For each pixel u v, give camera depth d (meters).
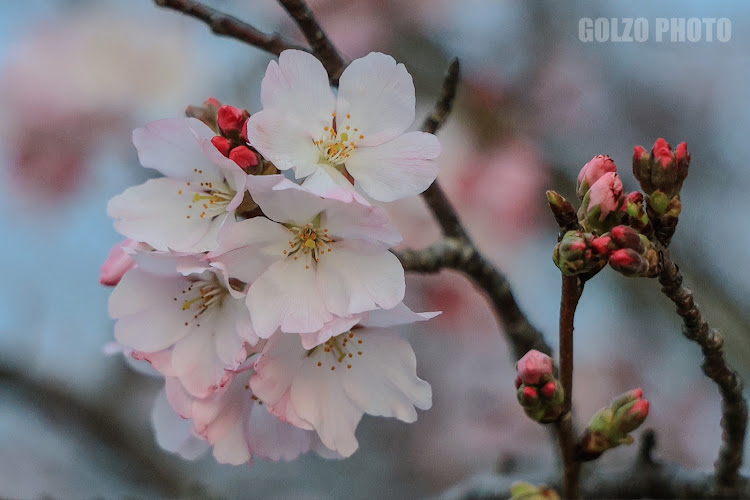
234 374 0.52
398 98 0.52
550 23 0.87
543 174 0.84
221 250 0.51
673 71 0.85
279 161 0.52
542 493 0.52
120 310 0.53
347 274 0.52
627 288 0.85
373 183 0.52
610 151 0.84
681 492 0.58
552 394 0.51
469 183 0.83
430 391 0.52
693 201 0.78
